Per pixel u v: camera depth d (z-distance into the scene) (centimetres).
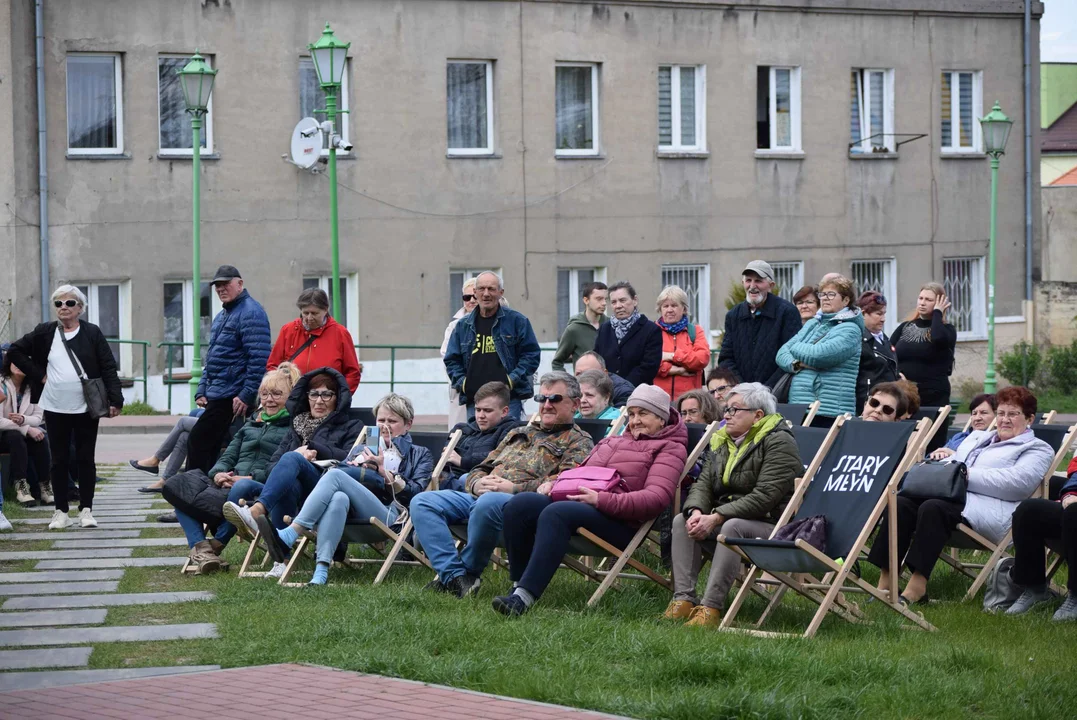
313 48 1997
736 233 2975
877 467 827
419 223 2733
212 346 1251
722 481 851
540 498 870
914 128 3122
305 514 956
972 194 3194
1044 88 4894
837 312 1141
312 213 2658
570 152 2847
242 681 671
